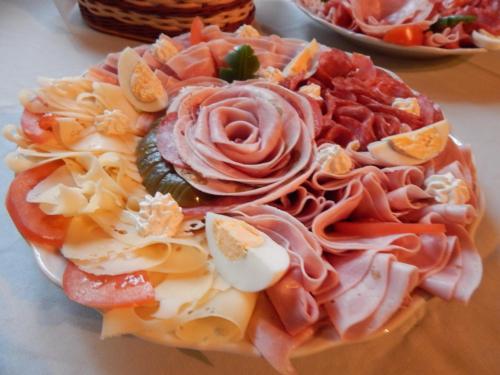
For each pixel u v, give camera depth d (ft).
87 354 0.80
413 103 1.13
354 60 1.26
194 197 0.89
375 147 0.97
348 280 0.76
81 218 0.83
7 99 1.36
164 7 1.50
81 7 1.69
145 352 0.80
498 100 1.50
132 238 0.81
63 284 0.74
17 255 0.95
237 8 1.59
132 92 1.10
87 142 0.99
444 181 0.93
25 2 1.83
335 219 0.88
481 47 1.58
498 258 0.98
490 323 0.87
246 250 0.75
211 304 0.72
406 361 0.82
